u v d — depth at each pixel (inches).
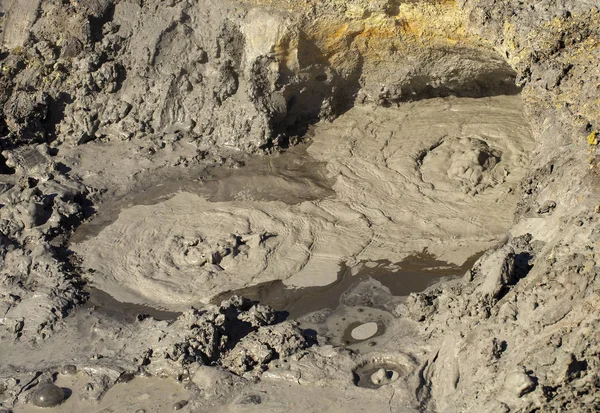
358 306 429.4
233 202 511.8
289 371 385.7
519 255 398.9
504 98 548.7
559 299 346.6
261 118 542.3
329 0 512.4
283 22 518.9
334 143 547.5
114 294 459.8
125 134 564.4
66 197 519.8
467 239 457.7
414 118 551.2
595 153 396.5
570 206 394.6
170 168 545.0
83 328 439.5
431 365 375.2
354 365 385.1
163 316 440.8
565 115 425.4
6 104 560.1
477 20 475.8
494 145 511.8
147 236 494.0
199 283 458.3
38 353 425.7
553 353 331.0
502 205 471.2
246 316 420.5
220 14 548.4
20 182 527.2
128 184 535.5
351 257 461.7
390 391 364.8
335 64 544.4
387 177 509.4
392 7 508.4
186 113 564.1
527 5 457.4
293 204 502.9
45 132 570.6
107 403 390.9
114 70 565.3
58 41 569.0
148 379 400.2
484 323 366.9
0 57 573.3
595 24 430.6
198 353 401.4
